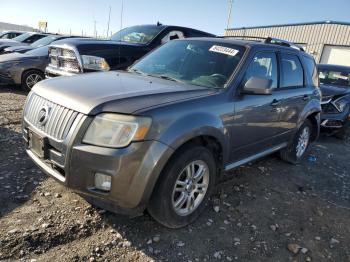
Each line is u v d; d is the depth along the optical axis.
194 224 3.33
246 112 3.70
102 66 6.55
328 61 26.05
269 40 4.78
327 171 5.40
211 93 3.38
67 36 13.15
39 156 3.02
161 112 2.78
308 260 3.07
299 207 4.01
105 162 2.60
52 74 7.07
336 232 3.58
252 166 5.09
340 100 7.32
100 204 2.82
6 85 9.63
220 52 4.00
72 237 2.91
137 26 8.50
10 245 2.70
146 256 2.81
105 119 2.65
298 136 5.26
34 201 3.35
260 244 3.19
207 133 3.12
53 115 2.89
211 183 3.41
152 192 2.89
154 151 2.68
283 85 4.61
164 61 4.18
